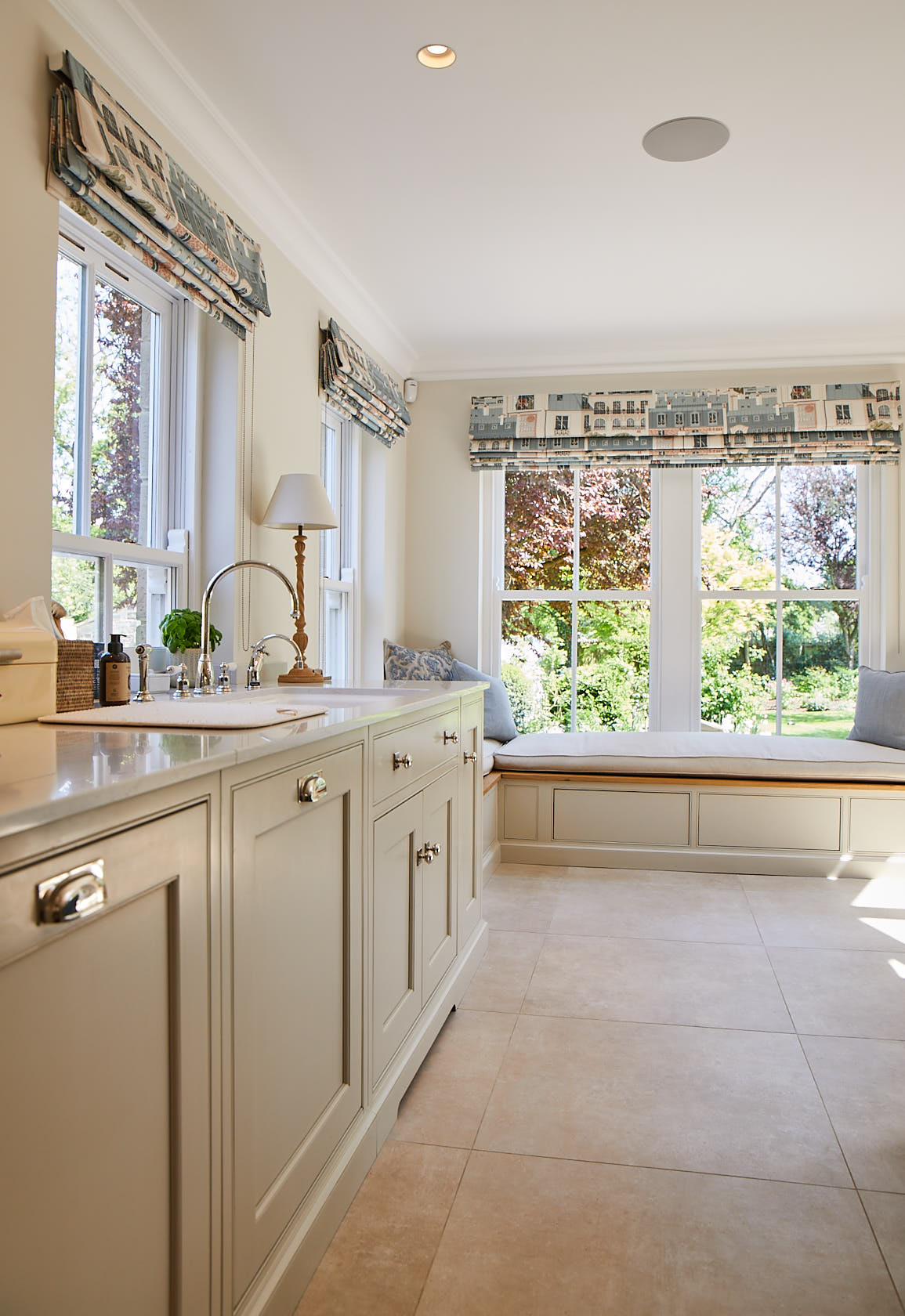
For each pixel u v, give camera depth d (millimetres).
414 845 2127
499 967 2898
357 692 2633
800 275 3910
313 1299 1397
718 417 4844
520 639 5219
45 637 1688
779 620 5004
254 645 3049
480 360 5039
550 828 4305
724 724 5035
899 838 4039
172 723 1519
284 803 1352
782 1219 1610
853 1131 1914
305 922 1452
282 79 2523
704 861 4156
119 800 896
